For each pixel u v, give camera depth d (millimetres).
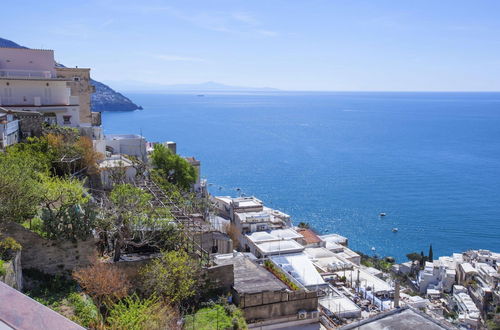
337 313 39094
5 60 60750
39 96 57406
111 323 21516
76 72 73500
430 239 101375
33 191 26625
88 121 75125
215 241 40688
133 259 27141
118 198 29734
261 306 28500
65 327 4234
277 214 80188
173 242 29906
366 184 145875
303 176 155125
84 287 23828
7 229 24078
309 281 47312
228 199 80500
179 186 58500
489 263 85625
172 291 26031
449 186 145750
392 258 89312
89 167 43875
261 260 43750
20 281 23297
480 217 115000
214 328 24312
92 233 26312
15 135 43344
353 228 105875
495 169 174250
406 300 60125
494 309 68312
